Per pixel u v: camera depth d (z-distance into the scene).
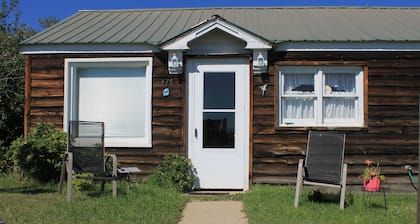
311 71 9.09
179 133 9.18
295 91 9.13
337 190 8.39
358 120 9.06
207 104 9.19
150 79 9.24
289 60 9.00
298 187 7.12
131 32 9.90
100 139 7.74
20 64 12.05
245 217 6.74
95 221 6.08
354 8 11.92
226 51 9.09
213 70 9.17
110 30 10.08
